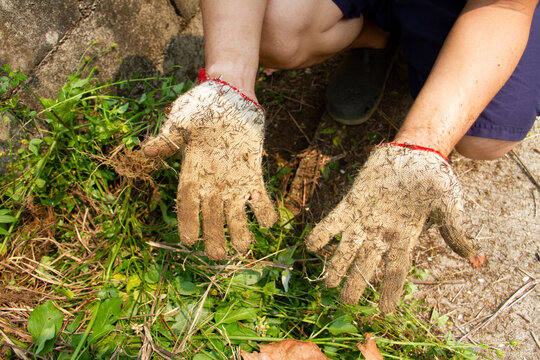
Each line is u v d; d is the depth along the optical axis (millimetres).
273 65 853
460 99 651
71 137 779
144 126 843
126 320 725
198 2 979
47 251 783
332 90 964
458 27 676
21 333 689
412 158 646
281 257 791
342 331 727
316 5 772
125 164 766
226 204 679
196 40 1008
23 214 791
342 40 857
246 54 701
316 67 1064
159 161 760
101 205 799
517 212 889
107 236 784
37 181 766
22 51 741
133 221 791
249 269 779
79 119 830
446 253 863
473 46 658
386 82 1022
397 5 833
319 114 1019
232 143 675
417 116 662
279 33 775
